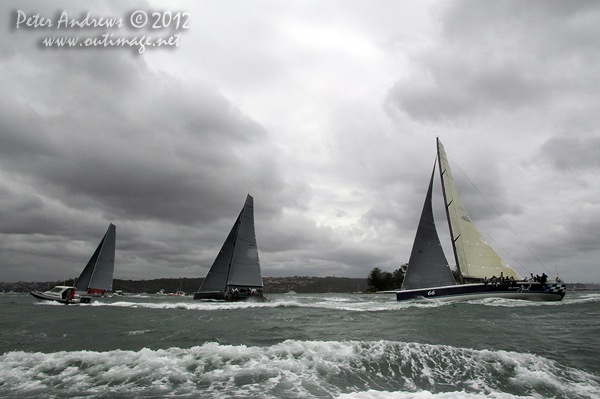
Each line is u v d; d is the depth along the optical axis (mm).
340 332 16922
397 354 11719
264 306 36656
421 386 9148
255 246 48031
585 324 18891
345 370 10281
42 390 8750
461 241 37969
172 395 8367
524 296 33469
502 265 38875
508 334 15984
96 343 14344
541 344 13781
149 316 25547
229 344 13852
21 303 42250
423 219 36188
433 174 37469
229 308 34281
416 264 35625
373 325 19391
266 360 11148
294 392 8578
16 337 15883
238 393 8492
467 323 19750
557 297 33281
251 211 48156
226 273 45844
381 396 8242
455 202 39219
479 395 8422
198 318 23969
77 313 27891
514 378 9711
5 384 9172
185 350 12305
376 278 152250
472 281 37656
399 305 33375
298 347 12539
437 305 31641
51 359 11258
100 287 63031
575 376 9898
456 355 11617
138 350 12961
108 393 8508
